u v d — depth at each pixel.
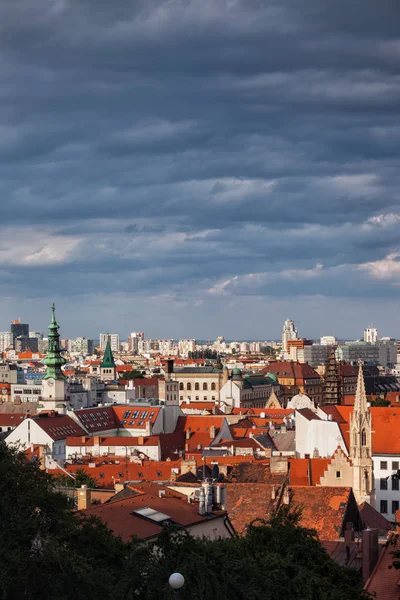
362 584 132.00
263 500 182.00
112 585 121.81
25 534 124.56
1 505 127.81
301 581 121.69
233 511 180.88
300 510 161.38
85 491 183.00
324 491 182.88
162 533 119.50
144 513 153.88
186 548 116.88
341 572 131.38
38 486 133.88
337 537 173.62
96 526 139.62
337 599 122.38
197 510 163.88
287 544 132.00
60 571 123.31
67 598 122.75
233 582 117.00
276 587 120.62
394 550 134.00
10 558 118.56
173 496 176.88
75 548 131.50
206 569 113.62
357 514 186.25
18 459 138.38
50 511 131.75
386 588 132.50
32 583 121.94
